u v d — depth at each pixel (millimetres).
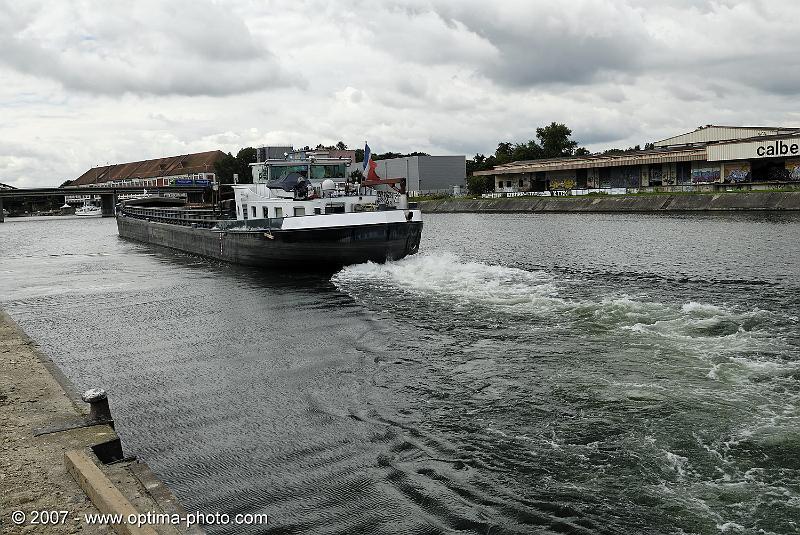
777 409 10273
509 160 120375
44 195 110000
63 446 7941
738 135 77500
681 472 8562
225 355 15031
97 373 14047
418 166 113750
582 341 14438
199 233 34938
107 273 31672
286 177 30406
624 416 10305
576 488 8320
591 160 85375
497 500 8117
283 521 7852
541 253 33094
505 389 11828
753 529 7312
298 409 11391
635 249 32656
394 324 17047
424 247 39188
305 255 25891
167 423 10992
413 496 8297
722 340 14070
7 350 12859
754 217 48875
